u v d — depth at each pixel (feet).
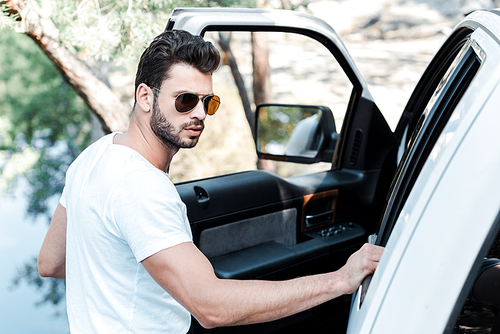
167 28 6.23
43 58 28.19
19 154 27.63
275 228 7.53
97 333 3.79
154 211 3.41
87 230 3.68
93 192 3.66
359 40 63.36
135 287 3.71
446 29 61.31
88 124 29.27
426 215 2.41
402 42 60.70
